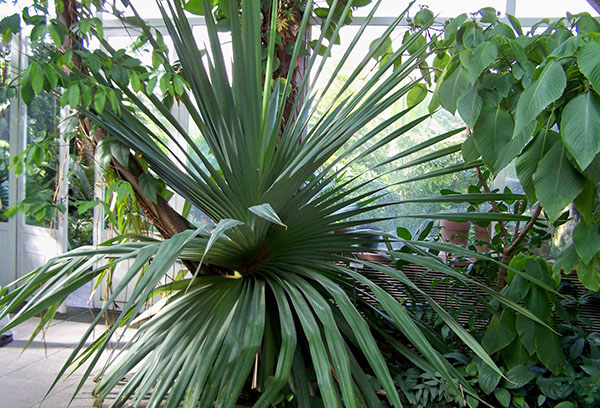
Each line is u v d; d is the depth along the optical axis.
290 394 1.88
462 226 2.78
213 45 1.71
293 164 1.70
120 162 2.03
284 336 1.52
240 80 1.68
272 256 2.02
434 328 2.46
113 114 1.98
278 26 2.54
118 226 2.40
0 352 2.78
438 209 3.09
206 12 1.67
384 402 2.04
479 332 2.34
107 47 2.11
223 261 1.99
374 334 2.36
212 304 1.91
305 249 2.03
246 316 1.72
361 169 3.21
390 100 1.94
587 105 1.30
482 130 1.69
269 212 1.31
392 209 3.16
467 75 1.79
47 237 3.63
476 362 2.03
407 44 1.93
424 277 2.71
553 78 1.34
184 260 2.22
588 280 1.78
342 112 1.97
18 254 3.83
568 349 2.19
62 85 1.90
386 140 1.97
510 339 1.99
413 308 2.45
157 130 3.57
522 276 1.86
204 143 3.57
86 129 2.25
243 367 1.49
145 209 2.32
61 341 2.99
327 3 2.67
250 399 2.09
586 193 1.61
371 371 2.18
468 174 3.04
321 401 1.92
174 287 2.28
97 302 3.62
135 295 1.21
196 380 1.55
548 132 1.61
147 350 1.85
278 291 1.74
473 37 1.74
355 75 1.97
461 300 2.55
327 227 2.02
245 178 1.81
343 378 1.37
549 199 1.51
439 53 2.14
